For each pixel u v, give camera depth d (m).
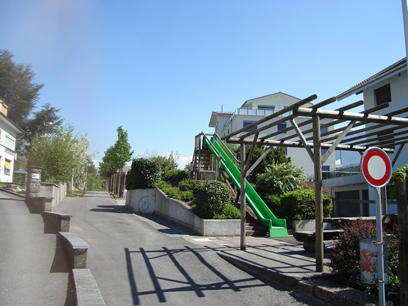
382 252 4.38
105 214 15.21
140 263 7.51
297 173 17.12
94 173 61.47
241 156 10.03
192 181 17.58
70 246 6.95
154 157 27.88
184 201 14.81
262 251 9.14
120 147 37.94
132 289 5.91
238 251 9.01
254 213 14.32
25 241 8.46
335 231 9.14
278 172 16.92
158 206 16.66
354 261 5.65
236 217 12.72
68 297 5.27
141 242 9.66
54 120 47.38
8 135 29.98
